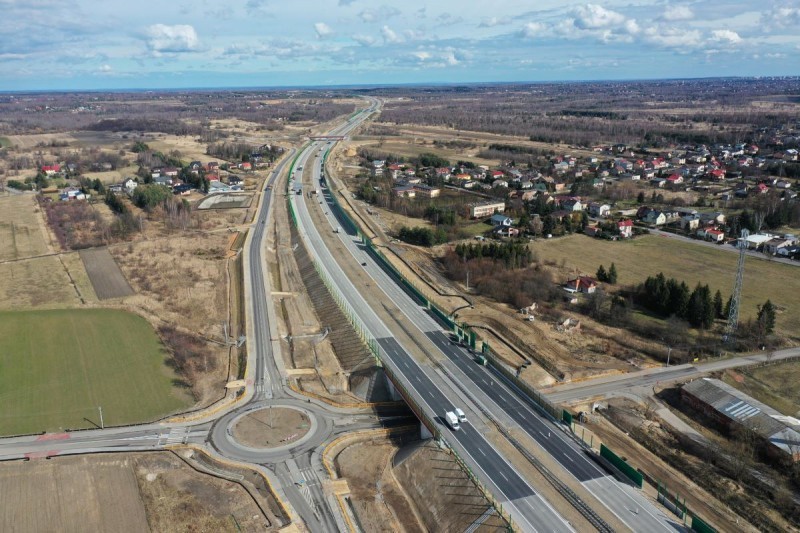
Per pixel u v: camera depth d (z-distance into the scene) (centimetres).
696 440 8950
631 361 11381
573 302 14000
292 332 12938
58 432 9350
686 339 12025
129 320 13450
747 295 14175
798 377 10694
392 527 7669
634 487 7638
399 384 9912
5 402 10225
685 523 7006
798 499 7694
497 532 6844
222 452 8888
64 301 14425
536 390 10119
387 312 13412
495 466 7988
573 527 6875
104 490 7962
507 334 12481
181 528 7312
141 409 10062
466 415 9219
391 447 9262
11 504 7688
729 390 9781
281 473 8438
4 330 12850
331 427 9625
